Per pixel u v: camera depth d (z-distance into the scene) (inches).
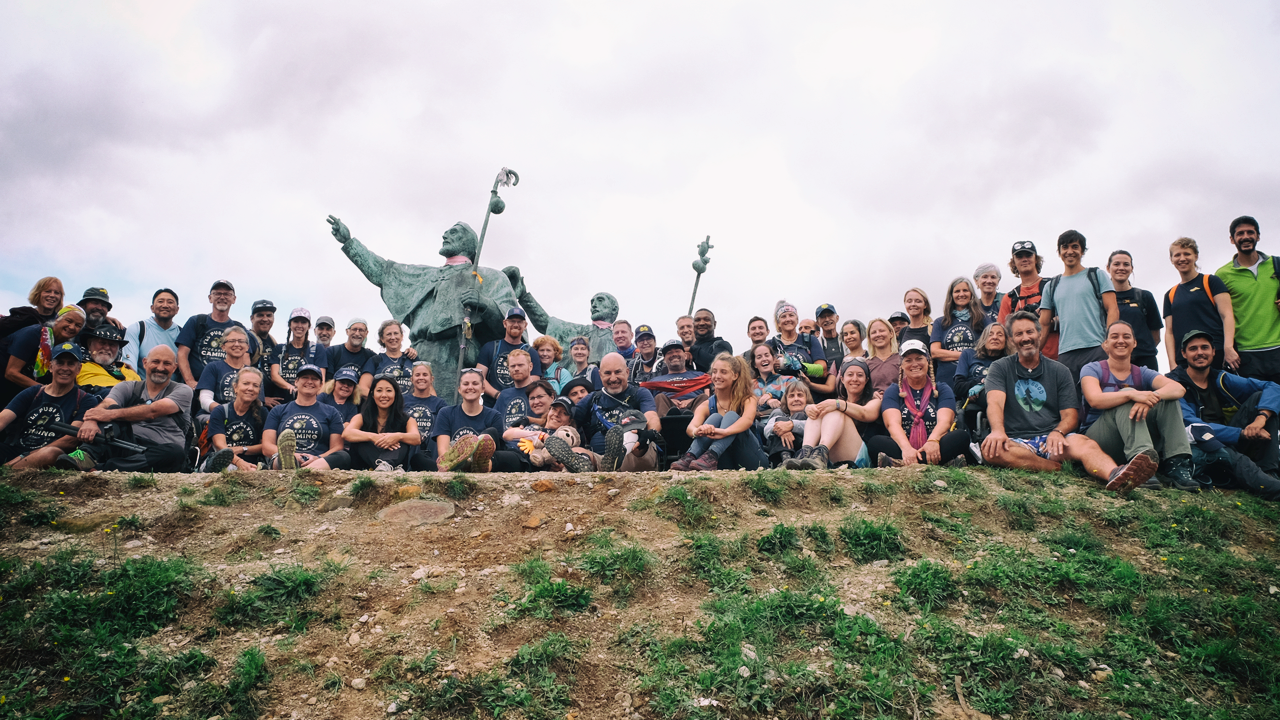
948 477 247.8
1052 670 165.0
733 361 290.5
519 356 326.6
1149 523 227.8
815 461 267.4
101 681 147.6
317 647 162.9
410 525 211.3
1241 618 187.0
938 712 153.2
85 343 300.0
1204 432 272.7
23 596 168.7
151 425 269.4
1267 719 157.5
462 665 157.3
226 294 360.2
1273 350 299.7
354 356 379.6
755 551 203.3
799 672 158.2
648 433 277.7
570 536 205.2
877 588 190.4
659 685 154.6
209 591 175.3
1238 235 313.3
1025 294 329.4
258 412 299.6
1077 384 300.7
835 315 371.2
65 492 214.2
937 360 335.0
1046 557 208.8
